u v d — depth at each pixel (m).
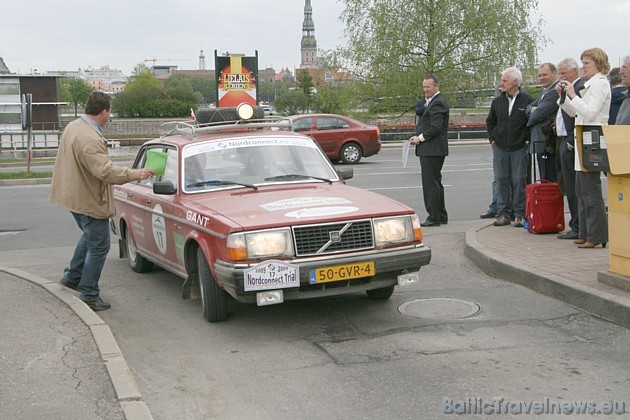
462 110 49.22
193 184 7.45
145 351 6.07
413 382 5.14
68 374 5.19
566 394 4.86
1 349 5.70
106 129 109.00
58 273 9.13
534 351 5.71
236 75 32.56
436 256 9.28
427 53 39.59
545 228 9.71
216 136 8.08
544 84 10.17
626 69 7.42
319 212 6.43
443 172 20.75
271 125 8.51
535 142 10.30
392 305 7.14
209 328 6.64
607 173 6.93
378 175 20.44
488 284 7.82
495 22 38.47
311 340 6.18
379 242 6.46
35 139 44.53
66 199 7.07
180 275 7.49
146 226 8.27
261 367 5.58
